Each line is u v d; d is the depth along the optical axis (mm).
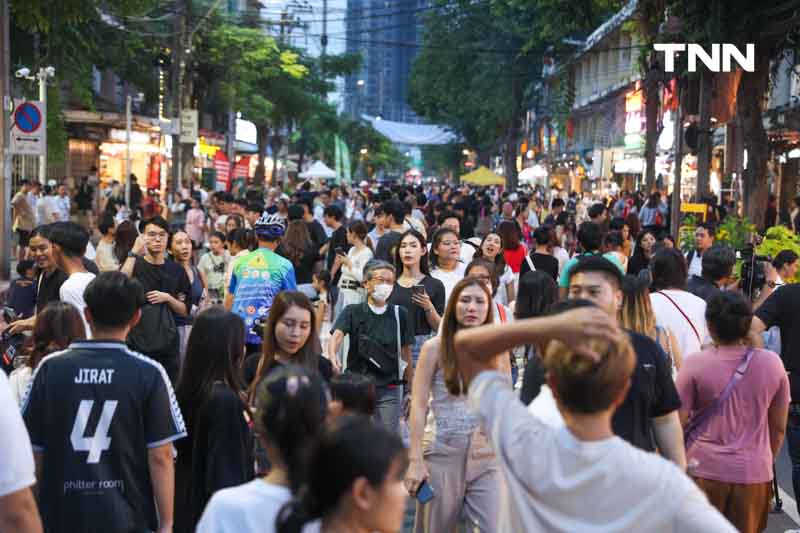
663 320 7809
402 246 10180
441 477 6598
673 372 7711
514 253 13508
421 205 24547
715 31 19016
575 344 3449
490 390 3707
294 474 3875
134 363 5496
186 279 10461
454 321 6371
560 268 13812
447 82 62062
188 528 5680
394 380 9086
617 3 23719
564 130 55062
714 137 34781
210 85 49531
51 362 5445
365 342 9023
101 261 13172
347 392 6098
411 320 9242
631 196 38375
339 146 89375
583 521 3510
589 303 4391
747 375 6395
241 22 53844
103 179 48500
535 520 3590
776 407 6539
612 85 49750
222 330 5895
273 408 3982
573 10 23594
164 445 5477
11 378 6730
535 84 58875
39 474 5391
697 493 3496
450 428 6574
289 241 14703
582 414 3502
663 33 22703
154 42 40719
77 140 44875
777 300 8414
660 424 5512
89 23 26953
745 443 6391
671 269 8023
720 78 24781
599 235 12273
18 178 33875
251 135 62688
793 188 32469
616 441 3535
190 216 28953
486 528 6598
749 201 21531
